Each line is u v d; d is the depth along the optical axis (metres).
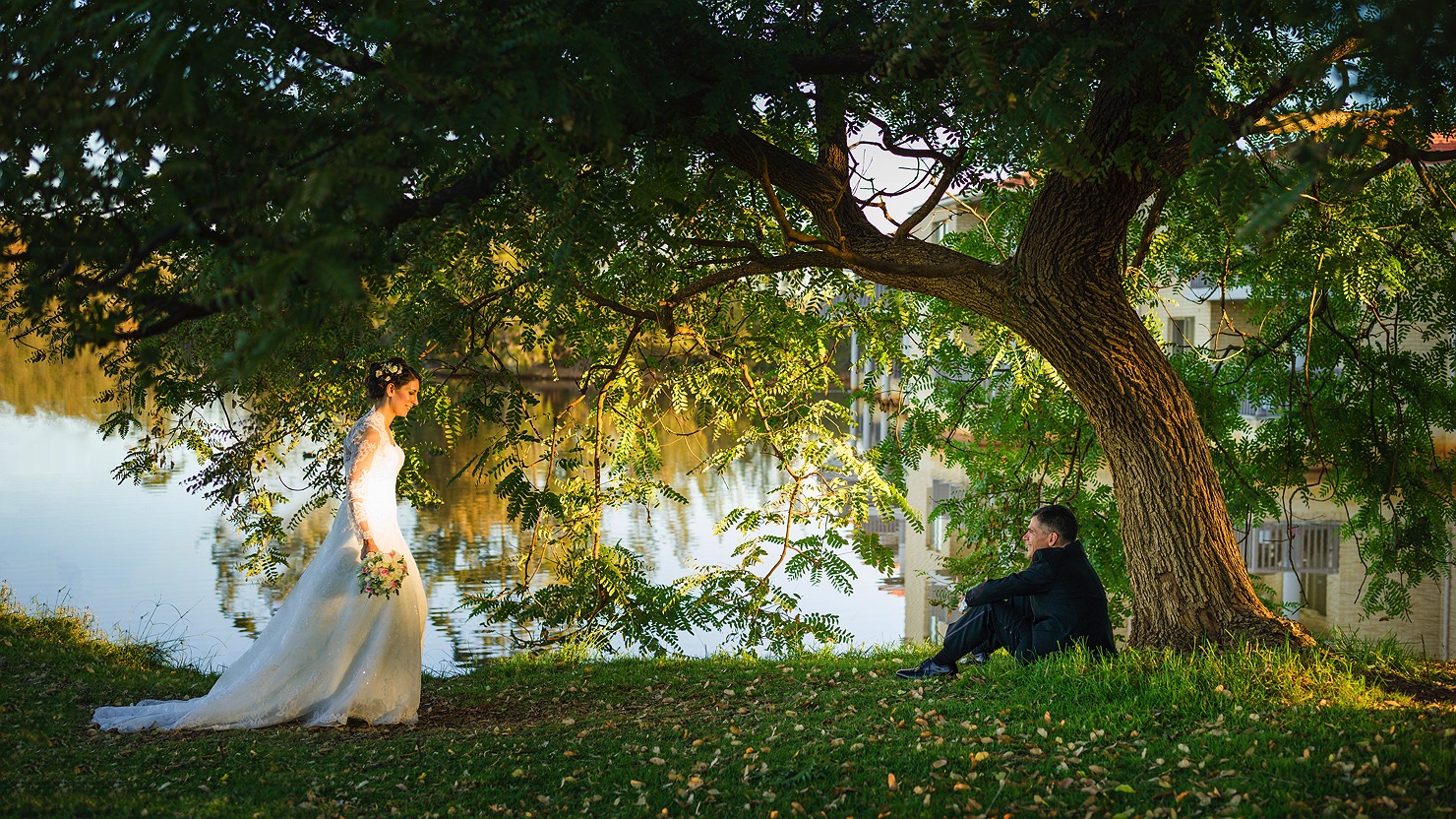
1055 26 4.33
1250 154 4.24
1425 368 9.20
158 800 4.39
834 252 5.95
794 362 9.61
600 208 4.43
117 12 2.85
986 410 10.49
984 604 6.70
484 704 7.06
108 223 3.10
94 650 8.67
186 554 18.05
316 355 7.56
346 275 2.30
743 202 7.39
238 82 2.99
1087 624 6.28
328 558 6.17
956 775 4.39
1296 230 8.12
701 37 4.36
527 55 3.10
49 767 4.92
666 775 4.74
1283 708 4.99
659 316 7.33
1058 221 5.82
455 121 2.87
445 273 6.78
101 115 2.80
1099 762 4.45
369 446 6.18
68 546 18.41
